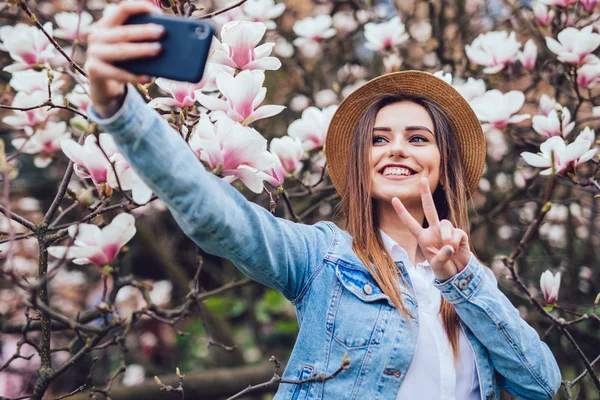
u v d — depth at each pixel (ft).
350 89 12.07
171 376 11.21
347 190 6.08
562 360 10.57
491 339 5.34
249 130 4.74
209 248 4.63
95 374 14.65
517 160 11.35
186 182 4.26
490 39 8.72
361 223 5.68
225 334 13.56
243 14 9.66
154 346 15.64
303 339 5.32
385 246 5.71
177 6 5.79
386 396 5.11
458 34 11.78
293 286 5.36
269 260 4.95
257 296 15.52
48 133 7.71
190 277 16.28
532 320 10.71
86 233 5.10
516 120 7.70
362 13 12.34
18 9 10.56
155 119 4.21
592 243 11.70
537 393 5.54
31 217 12.94
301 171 10.82
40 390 5.83
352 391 5.10
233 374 11.34
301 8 14.35
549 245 12.12
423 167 5.82
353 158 5.91
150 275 16.40
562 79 10.42
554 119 7.43
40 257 5.82
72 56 7.81
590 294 11.78
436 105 6.18
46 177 12.96
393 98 6.11
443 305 5.49
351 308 5.27
